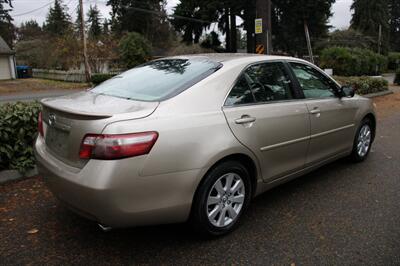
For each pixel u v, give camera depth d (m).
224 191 3.09
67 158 2.73
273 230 3.26
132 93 3.15
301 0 32.00
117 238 3.13
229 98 3.18
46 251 2.91
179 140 2.71
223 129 2.99
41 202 3.82
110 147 2.45
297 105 3.77
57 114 2.86
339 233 3.20
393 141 6.56
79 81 29.67
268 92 3.56
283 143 3.57
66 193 2.65
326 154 4.33
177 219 2.82
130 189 2.51
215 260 2.80
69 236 3.15
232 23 36.72
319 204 3.81
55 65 35.19
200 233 3.03
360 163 5.21
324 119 4.14
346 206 3.76
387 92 14.34
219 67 3.28
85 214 2.63
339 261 2.77
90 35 36.06
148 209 2.62
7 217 3.47
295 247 2.97
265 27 10.27
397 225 3.34
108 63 34.44
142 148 2.53
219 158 2.92
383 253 2.88
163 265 2.74
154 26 56.28
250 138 3.19
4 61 33.62
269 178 3.53
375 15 55.50
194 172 2.78
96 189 2.43
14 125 4.43
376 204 3.81
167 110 2.78
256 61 3.57
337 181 4.50
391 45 70.69
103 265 2.74
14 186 4.21
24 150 4.49
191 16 36.53
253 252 2.91
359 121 4.89
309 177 4.66
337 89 4.55
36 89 22.92
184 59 3.70
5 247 2.95
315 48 44.06
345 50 25.62
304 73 4.11
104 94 3.27
